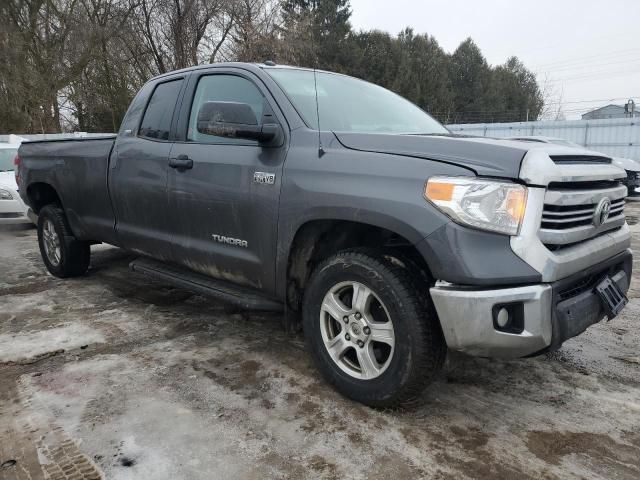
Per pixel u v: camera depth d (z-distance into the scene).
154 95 4.16
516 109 58.94
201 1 24.41
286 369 3.29
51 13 23.84
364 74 42.31
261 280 3.21
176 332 3.91
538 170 2.35
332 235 3.06
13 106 22.42
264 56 24.73
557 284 2.38
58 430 2.60
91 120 27.92
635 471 2.32
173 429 2.61
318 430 2.61
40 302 4.62
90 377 3.17
